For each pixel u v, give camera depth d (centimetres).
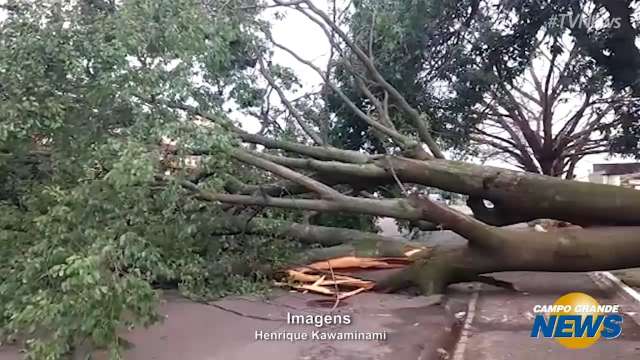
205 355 606
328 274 994
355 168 954
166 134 612
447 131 1377
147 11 613
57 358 462
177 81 638
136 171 514
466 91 1309
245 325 736
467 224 888
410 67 1204
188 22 636
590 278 1155
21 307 486
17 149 625
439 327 739
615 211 880
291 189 973
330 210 908
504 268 905
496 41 1244
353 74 1099
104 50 591
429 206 895
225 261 923
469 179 927
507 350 668
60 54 592
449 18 1252
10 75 588
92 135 606
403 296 937
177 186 649
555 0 1152
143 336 675
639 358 629
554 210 908
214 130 674
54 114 589
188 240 673
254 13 1027
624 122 1680
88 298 434
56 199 536
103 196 532
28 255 506
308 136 1157
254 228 962
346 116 1241
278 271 989
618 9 1115
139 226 565
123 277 467
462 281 942
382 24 1109
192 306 837
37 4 604
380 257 1013
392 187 1049
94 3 655
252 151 949
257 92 1041
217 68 789
